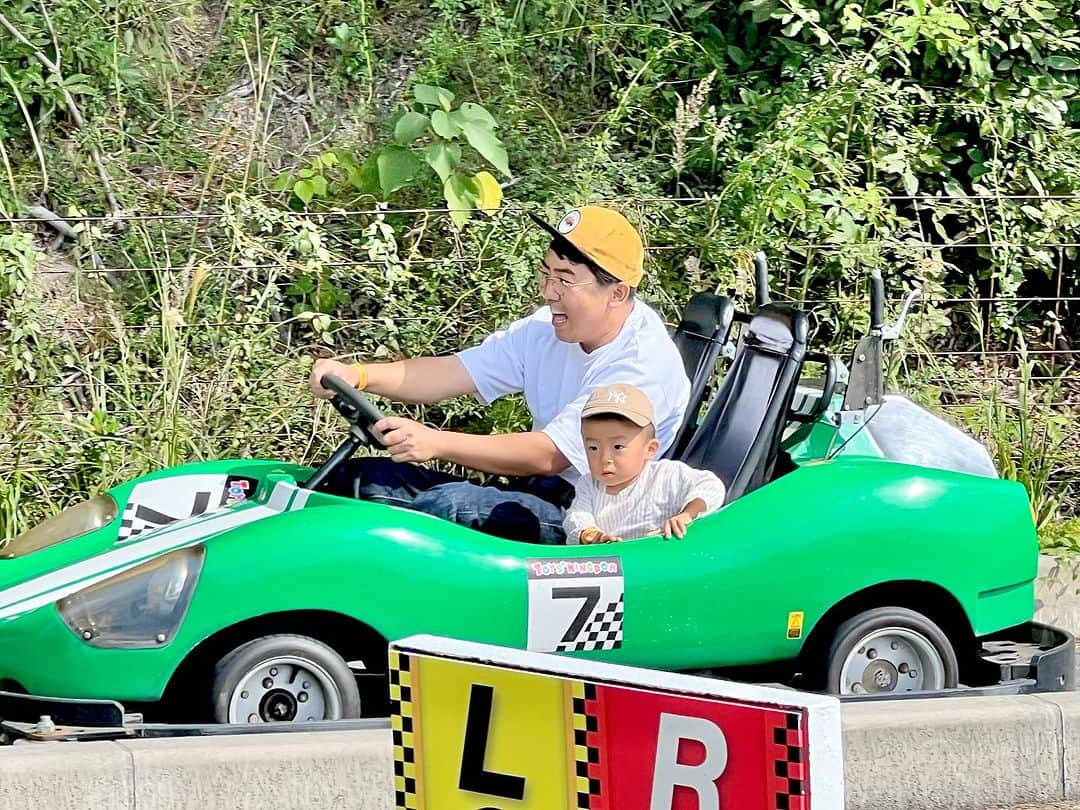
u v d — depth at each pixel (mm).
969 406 7188
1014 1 8688
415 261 7172
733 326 7016
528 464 4781
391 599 4352
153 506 5082
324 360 5246
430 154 7629
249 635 4406
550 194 7875
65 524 5078
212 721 4293
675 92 8719
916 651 4859
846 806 4316
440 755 2346
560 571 4484
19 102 8086
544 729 2246
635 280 4941
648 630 4559
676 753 2117
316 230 7102
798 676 4996
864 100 8148
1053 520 7039
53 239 7898
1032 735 4441
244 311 7145
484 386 5332
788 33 8703
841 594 4715
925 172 8547
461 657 2318
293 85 8984
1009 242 7727
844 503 4734
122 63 8617
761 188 7633
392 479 4922
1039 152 8484
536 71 9055
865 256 7387
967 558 4840
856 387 5113
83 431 6551
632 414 4633
